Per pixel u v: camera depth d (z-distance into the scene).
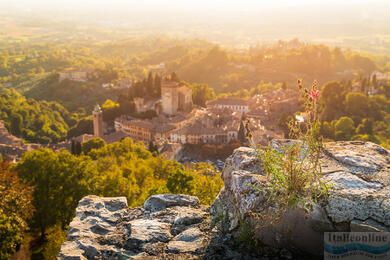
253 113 91.00
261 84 194.50
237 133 105.81
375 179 6.43
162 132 117.00
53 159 33.09
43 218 32.44
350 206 5.80
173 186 30.61
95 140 92.12
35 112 173.75
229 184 8.23
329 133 100.38
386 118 113.50
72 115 199.38
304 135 6.36
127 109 146.50
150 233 7.23
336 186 6.31
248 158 8.02
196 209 8.25
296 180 6.20
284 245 6.23
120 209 8.61
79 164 34.28
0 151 113.94
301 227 6.04
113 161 57.25
